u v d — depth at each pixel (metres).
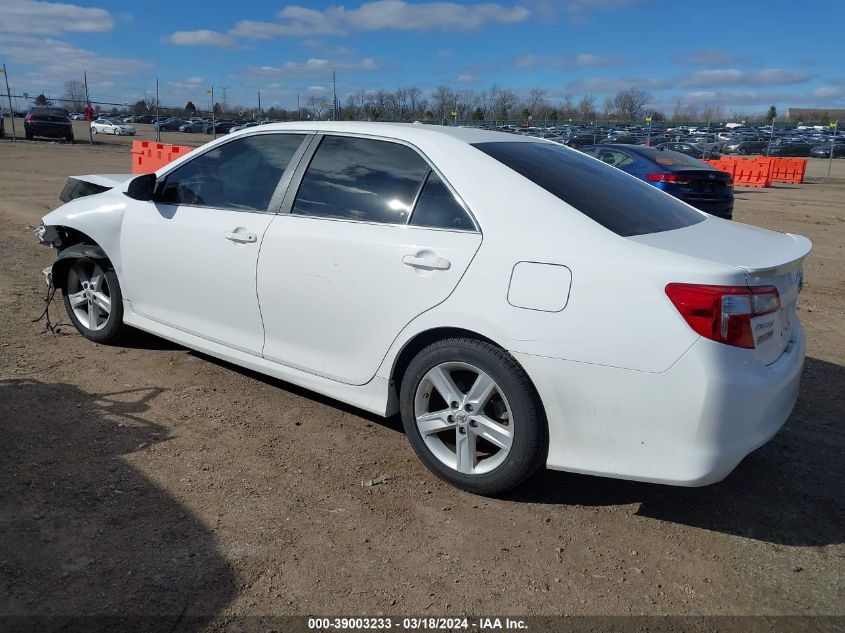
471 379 3.27
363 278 3.37
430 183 3.33
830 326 6.24
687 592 2.64
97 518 2.88
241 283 3.90
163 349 4.93
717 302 2.61
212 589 2.52
